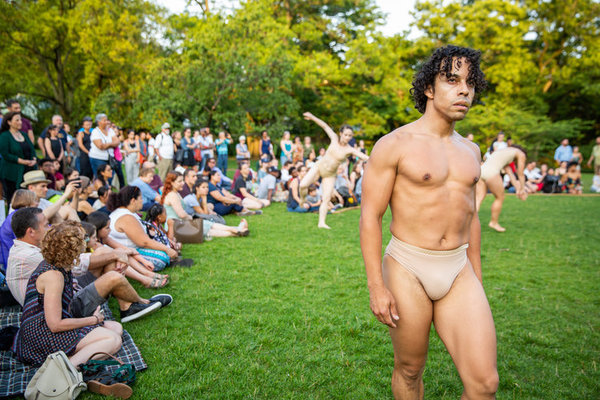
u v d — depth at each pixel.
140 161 13.91
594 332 4.16
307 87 28.92
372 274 2.12
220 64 22.17
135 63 25.91
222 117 22.48
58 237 3.10
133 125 24.30
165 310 4.28
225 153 15.99
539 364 3.52
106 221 4.96
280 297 4.75
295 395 2.97
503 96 32.09
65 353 3.02
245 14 22.86
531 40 34.41
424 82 2.21
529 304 4.86
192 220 7.02
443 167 2.11
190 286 4.98
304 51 33.25
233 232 7.62
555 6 32.56
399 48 34.28
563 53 34.38
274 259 6.23
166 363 3.29
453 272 2.16
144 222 5.71
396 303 2.15
